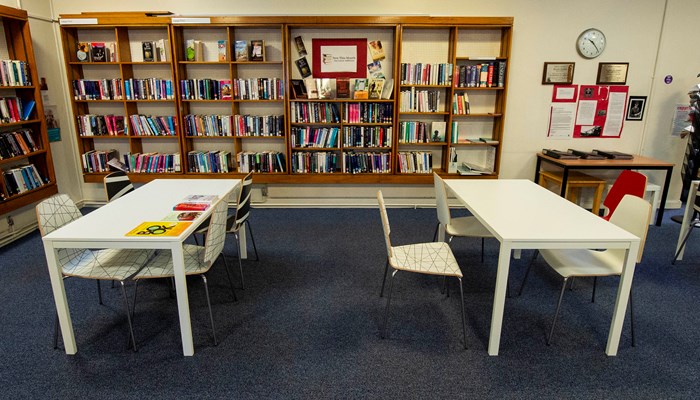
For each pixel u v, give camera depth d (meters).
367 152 4.83
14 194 3.90
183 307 2.13
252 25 4.32
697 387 2.02
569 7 4.52
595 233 2.13
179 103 4.54
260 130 4.67
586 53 4.62
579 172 4.84
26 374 2.08
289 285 3.03
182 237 2.05
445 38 4.61
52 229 2.32
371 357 2.22
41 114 4.18
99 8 4.52
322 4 4.50
